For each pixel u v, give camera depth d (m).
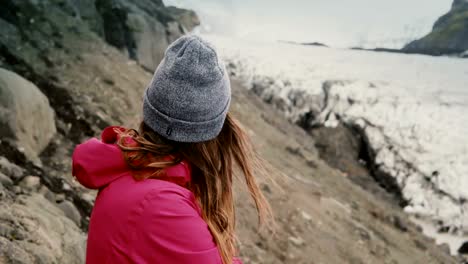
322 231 8.08
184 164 0.94
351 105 22.89
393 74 32.47
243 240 5.93
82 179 0.87
